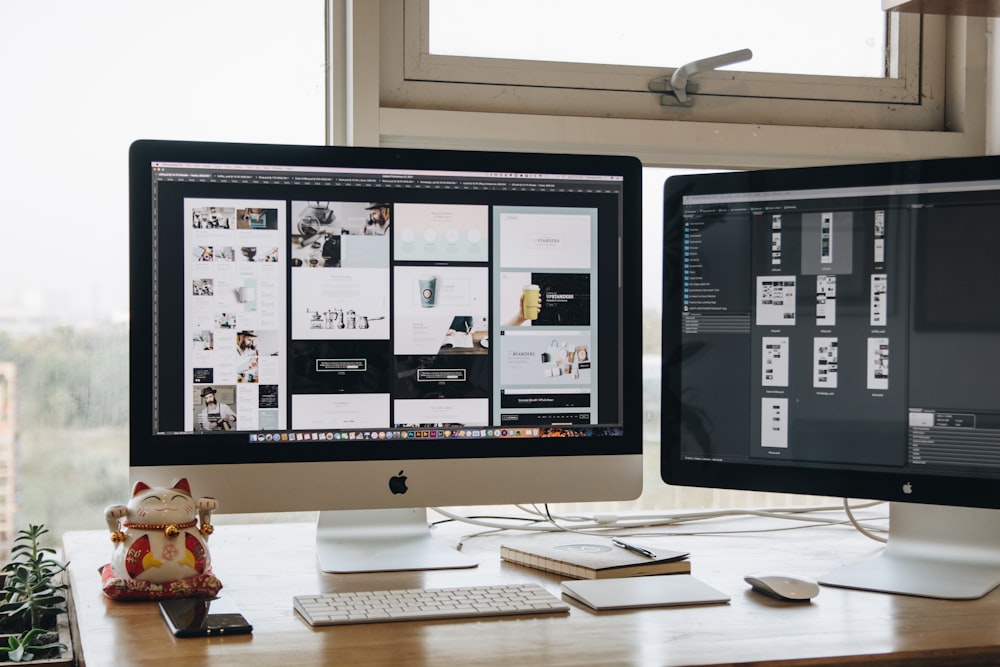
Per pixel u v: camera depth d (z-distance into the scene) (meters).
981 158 1.19
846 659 0.90
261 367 1.22
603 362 1.31
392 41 1.61
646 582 1.15
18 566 1.22
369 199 1.25
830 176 1.26
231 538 1.42
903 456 1.22
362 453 1.24
